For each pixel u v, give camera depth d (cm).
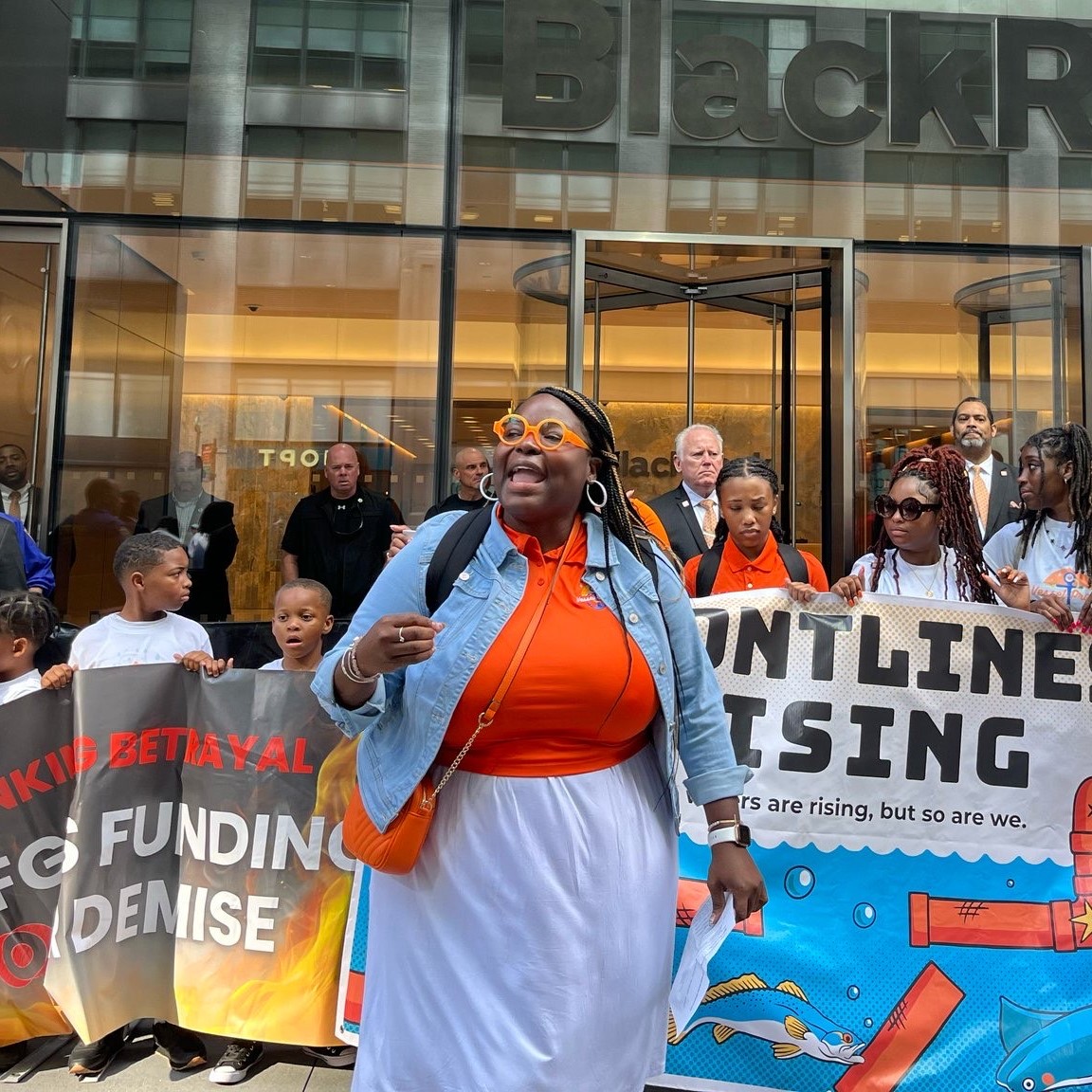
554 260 750
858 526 747
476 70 753
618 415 776
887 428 759
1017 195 768
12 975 328
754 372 782
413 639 190
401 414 741
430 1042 202
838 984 304
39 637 357
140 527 725
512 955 201
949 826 316
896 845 315
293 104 747
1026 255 768
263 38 748
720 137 757
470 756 209
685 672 229
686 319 783
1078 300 766
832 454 752
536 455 211
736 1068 301
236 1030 331
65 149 736
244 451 734
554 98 752
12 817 329
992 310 768
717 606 326
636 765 221
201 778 343
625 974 208
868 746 319
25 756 331
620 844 209
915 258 765
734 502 394
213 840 340
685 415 780
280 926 335
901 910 310
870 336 763
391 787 205
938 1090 298
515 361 748
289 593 371
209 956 337
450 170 748
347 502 676
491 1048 198
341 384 741
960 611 323
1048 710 320
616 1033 207
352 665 197
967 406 595
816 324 773
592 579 216
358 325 743
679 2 757
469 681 203
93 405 731
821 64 759
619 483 226
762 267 775
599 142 754
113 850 336
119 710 340
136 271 739
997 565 395
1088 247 767
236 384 738
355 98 749
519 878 202
